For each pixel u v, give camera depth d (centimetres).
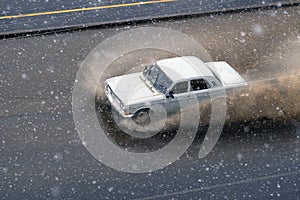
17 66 1428
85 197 1041
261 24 1675
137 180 1087
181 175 1105
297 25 1680
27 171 1095
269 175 1120
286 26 1672
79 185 1068
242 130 1237
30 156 1134
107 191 1056
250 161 1154
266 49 1562
